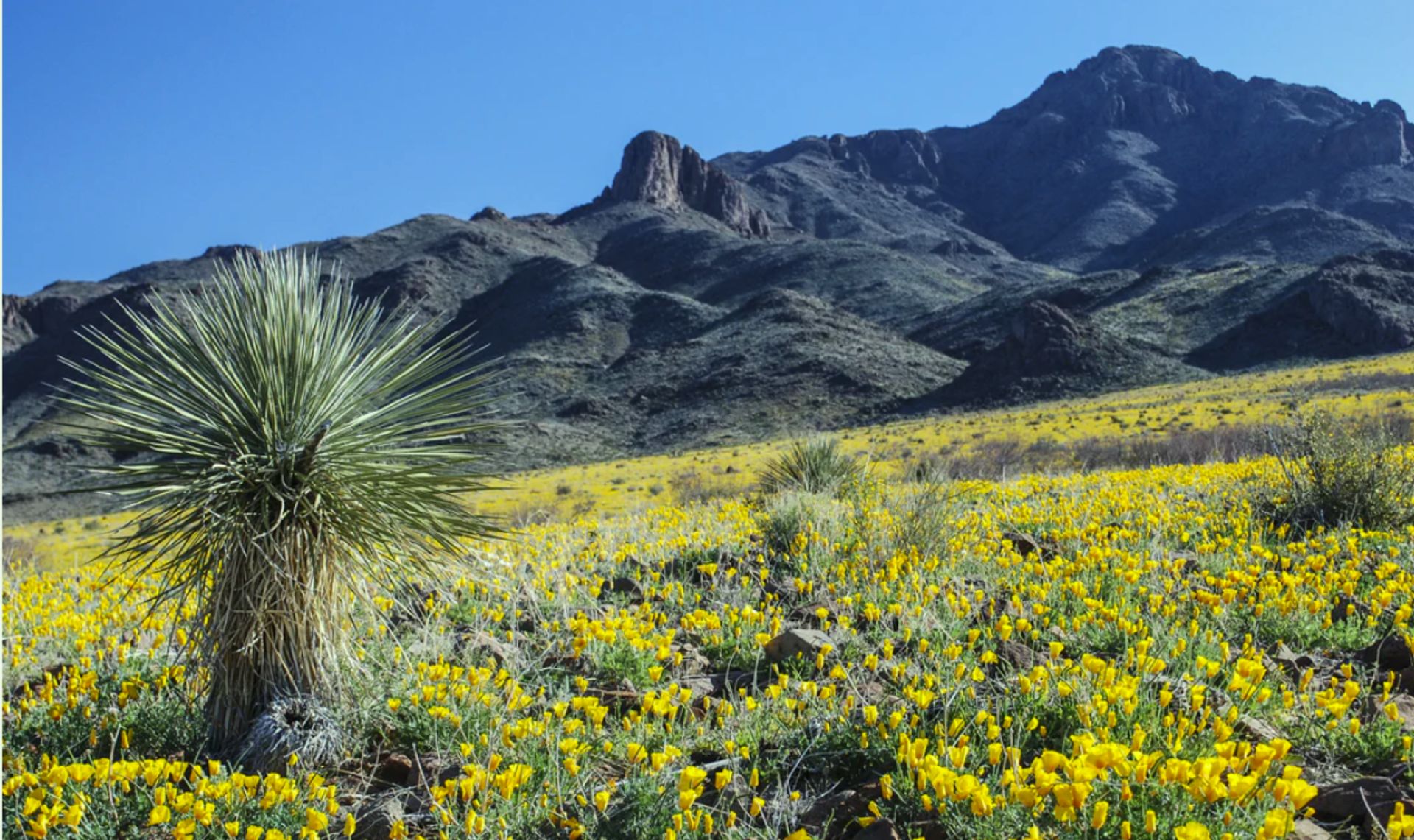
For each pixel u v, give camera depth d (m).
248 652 4.46
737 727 4.23
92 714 4.77
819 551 7.56
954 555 7.20
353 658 4.72
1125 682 3.54
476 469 4.89
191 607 5.68
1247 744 2.93
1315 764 3.46
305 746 4.23
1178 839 2.48
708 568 7.40
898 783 3.32
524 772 3.46
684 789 3.05
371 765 4.30
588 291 166.88
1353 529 7.62
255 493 4.48
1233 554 6.86
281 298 4.77
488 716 4.39
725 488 29.08
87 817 3.66
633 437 90.69
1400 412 32.69
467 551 5.03
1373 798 3.07
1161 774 2.78
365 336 4.98
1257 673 3.68
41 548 22.27
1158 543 7.17
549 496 35.81
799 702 4.23
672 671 5.19
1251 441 20.41
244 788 3.68
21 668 5.91
